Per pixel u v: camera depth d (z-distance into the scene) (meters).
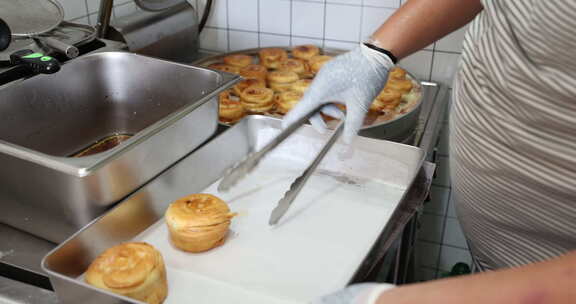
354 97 0.85
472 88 0.70
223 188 0.75
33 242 0.74
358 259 0.74
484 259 0.88
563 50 0.53
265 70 1.34
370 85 0.85
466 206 0.82
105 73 1.00
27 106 0.88
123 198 0.73
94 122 1.02
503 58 0.62
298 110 0.85
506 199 0.71
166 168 0.80
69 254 0.63
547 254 0.74
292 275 0.71
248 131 0.96
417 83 1.32
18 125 0.88
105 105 1.02
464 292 0.32
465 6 0.79
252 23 1.50
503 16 0.62
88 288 0.56
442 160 1.45
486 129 0.68
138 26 1.23
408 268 1.09
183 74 0.95
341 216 0.83
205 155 0.85
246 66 1.37
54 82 0.92
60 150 0.97
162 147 0.77
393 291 0.37
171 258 0.73
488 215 0.78
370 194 0.88
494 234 0.81
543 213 0.68
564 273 0.30
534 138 0.61
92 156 0.65
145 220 0.76
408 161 0.87
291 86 1.30
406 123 1.08
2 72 0.86
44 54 0.94
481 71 0.68
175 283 0.69
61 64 0.92
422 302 0.34
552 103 0.57
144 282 0.62
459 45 1.31
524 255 0.77
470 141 0.72
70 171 0.62
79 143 1.00
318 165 0.91
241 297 0.67
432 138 1.08
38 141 0.92
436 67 1.36
